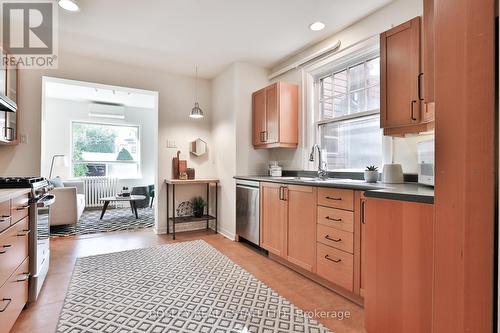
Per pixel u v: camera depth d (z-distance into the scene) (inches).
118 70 151.0
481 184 24.0
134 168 267.9
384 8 98.7
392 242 57.1
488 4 23.7
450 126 26.7
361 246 77.5
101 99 237.1
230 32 117.9
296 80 141.1
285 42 127.2
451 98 26.7
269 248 118.0
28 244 76.3
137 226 179.0
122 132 263.6
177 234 159.9
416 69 74.9
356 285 78.7
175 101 167.8
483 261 23.8
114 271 102.2
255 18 106.7
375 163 107.9
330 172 121.8
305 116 135.9
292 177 138.6
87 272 101.0
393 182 88.0
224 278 96.6
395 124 80.2
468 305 24.8
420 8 88.1
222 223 162.1
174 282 92.8
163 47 132.5
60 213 156.1
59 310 74.4
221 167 165.0
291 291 87.6
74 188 159.5
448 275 26.7
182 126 169.9
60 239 146.8
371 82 109.7
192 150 171.6
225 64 153.9
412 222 53.6
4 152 124.1
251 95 154.6
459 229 25.6
